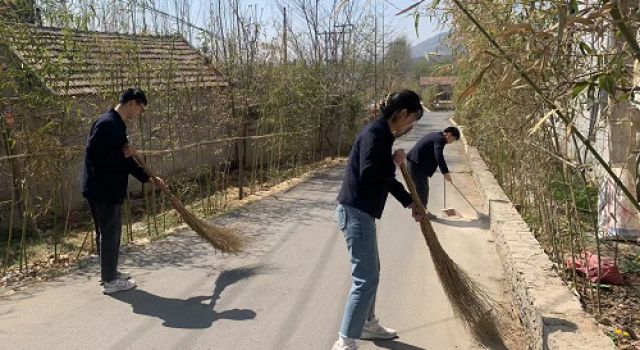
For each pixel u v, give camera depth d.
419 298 4.77
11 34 5.80
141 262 5.82
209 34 9.91
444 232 6.93
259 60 10.87
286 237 6.85
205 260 5.88
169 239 6.75
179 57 10.89
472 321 3.76
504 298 4.75
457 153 15.88
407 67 20.22
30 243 6.92
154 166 9.15
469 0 3.63
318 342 3.95
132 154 4.88
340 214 3.61
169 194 5.27
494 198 7.20
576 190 5.93
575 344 2.95
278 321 4.30
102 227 4.79
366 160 3.35
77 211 8.61
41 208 6.91
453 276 3.76
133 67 7.49
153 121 8.84
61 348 3.84
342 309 4.54
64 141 6.64
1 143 6.60
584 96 3.83
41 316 4.39
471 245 6.36
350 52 15.52
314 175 12.55
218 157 11.20
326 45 14.98
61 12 6.24
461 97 2.82
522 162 6.44
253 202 9.31
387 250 6.22
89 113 7.94
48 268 5.75
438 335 4.05
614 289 4.46
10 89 6.03
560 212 5.95
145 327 4.18
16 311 4.49
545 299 3.58
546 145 5.01
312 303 4.66
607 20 2.46
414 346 3.87
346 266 5.66
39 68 6.29
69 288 5.05
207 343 3.92
